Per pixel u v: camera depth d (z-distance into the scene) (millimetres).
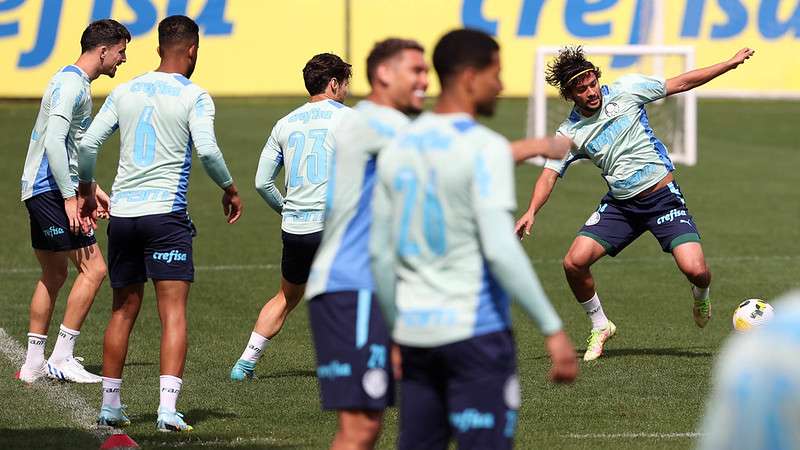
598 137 28062
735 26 85500
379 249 14039
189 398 24953
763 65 85688
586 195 61562
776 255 45188
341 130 16125
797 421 8219
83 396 25109
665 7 84938
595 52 74750
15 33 80750
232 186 22438
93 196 23625
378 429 16188
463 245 13633
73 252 26406
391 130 15594
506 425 13781
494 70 14016
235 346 30453
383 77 15875
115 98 22250
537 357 29078
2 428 22266
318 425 22641
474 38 13922
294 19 83438
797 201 59031
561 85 27812
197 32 22656
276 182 64000
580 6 84938
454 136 13547
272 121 81562
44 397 25031
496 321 13703
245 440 21328
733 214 55219
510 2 84750
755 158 74312
